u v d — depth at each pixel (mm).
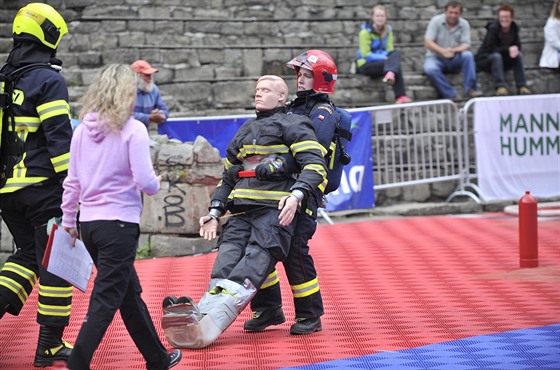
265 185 9172
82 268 7906
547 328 9742
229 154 9453
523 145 20656
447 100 20781
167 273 13469
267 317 9773
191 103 21688
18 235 8625
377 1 25359
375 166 20531
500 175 20484
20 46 8492
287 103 9727
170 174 15117
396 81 22328
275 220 9102
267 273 9156
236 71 22484
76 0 22734
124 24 22234
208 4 23797
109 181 7332
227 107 21844
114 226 7285
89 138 7383
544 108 20812
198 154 15109
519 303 11148
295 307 9672
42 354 8383
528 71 24750
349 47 23562
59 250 7625
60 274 7660
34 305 11352
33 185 8297
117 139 7332
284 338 9438
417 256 14789
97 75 7441
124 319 7457
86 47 21969
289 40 24000
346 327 9914
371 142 19594
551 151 20922
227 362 8430
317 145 8992
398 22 25156
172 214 15117
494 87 23906
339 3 24953
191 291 12086
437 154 20688
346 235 17047
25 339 9547
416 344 9078
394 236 16906
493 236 16828
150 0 23141
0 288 8461
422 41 25312
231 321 9070
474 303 11180
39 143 8375
